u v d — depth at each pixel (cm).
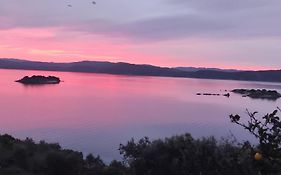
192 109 15888
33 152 1327
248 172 509
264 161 497
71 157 1237
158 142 575
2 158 1277
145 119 11912
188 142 563
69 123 10544
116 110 14950
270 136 495
